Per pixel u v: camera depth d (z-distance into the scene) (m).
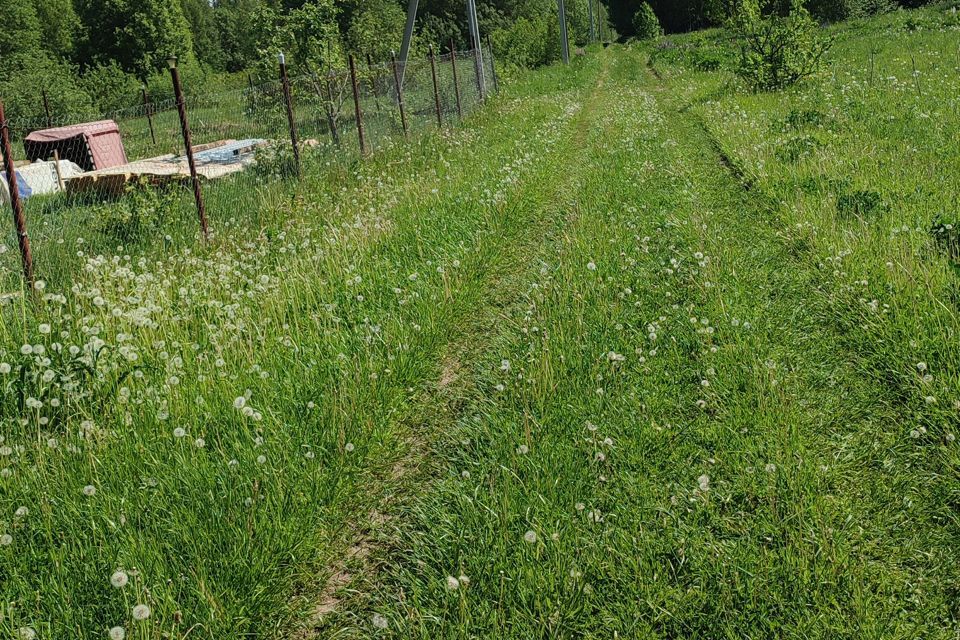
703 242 6.23
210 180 10.68
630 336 4.61
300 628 2.72
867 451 3.29
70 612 2.55
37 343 4.44
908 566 2.65
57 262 6.55
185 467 3.35
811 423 3.56
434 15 73.25
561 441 3.56
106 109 34.56
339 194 9.43
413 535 3.09
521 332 4.91
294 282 5.70
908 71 15.80
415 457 3.77
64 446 3.55
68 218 7.97
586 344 4.50
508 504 3.06
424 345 4.88
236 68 86.00
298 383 4.20
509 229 7.55
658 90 23.09
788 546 2.68
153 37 56.12
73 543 2.91
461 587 2.58
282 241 7.31
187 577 2.77
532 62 43.62
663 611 2.48
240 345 4.58
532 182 9.48
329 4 17.09
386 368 4.39
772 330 4.57
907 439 3.33
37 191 12.84
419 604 2.63
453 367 4.79
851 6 38.28
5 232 7.05
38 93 27.33
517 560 2.76
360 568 3.00
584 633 2.48
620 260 5.97
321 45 16.75
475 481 3.37
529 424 3.75
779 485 3.05
